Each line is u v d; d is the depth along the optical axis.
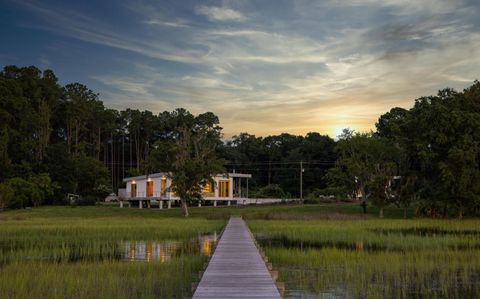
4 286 16.28
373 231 38.72
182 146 59.56
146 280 17.73
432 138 56.03
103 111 112.44
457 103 58.00
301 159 111.19
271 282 15.49
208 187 71.94
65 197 77.31
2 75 94.38
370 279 18.70
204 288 14.62
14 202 65.88
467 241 31.14
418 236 34.31
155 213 61.31
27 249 27.06
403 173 59.00
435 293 16.55
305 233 36.72
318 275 19.47
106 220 51.44
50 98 99.69
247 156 120.88
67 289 16.30
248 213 59.62
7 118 78.62
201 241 32.38
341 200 76.75
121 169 121.06
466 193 53.12
